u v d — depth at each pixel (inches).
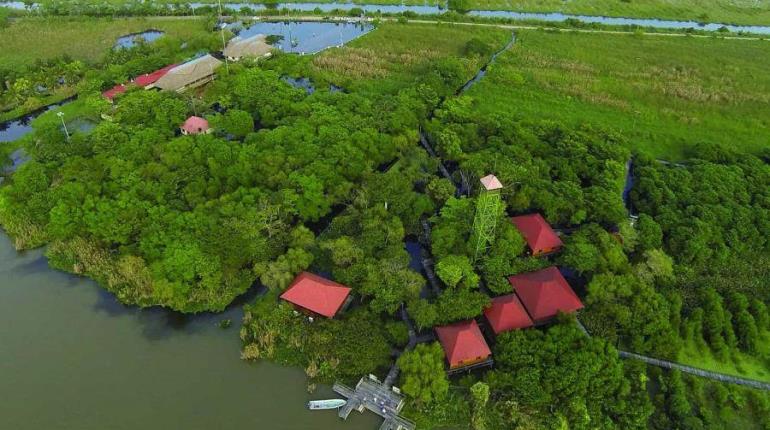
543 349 2999.5
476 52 6845.5
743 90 6225.4
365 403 2910.9
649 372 3120.1
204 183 4072.3
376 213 3860.7
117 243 3816.4
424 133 5246.1
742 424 2881.4
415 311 3211.1
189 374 3093.0
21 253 3838.6
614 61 6919.3
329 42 7539.4
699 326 3260.3
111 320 3383.4
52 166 4254.4
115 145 4471.0
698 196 4141.2
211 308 3442.4
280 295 3425.2
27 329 3316.9
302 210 3959.2
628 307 3307.1
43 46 6855.3
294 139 4527.6
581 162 4549.7
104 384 3031.5
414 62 6707.7
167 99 5137.8
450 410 2908.5
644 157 4753.9
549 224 4109.3
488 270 3533.5
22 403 2923.2
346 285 3479.3
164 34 7342.5
